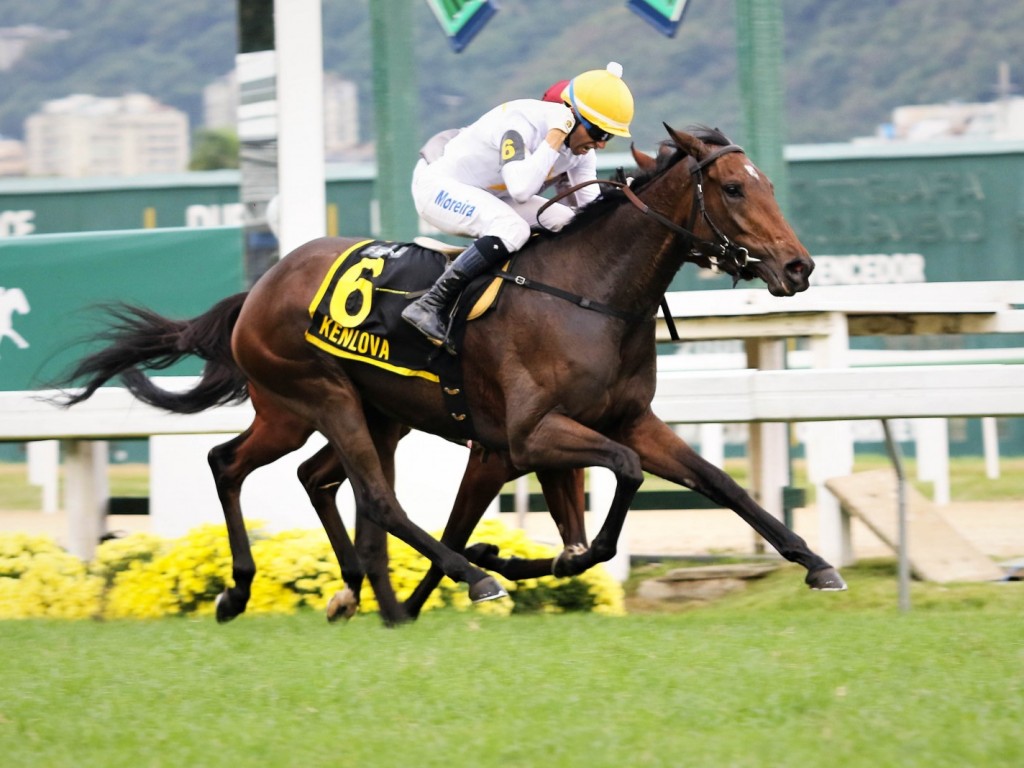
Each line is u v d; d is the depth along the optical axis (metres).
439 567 14.47
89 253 20.59
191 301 20.42
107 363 16.44
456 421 14.34
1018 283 20.61
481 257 13.72
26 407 19.08
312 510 19.42
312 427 15.72
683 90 137.12
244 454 15.90
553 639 13.12
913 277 33.56
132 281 20.53
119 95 186.75
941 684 10.80
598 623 14.75
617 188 13.85
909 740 9.27
